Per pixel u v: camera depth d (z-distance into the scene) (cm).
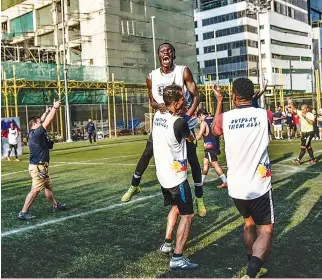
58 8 4947
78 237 543
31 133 657
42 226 604
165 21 5216
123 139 3344
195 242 505
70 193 870
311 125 1206
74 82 3641
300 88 9094
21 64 3662
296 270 402
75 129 4006
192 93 506
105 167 1326
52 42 5038
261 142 367
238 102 382
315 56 10019
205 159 895
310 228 547
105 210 695
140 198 785
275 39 8419
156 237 533
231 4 8106
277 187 851
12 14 5331
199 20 8600
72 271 421
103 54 4566
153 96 512
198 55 8669
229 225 577
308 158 1370
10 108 3553
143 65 4919
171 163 426
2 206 756
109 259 455
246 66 7975
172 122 420
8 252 487
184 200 425
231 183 375
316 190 805
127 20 4778
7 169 1407
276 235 521
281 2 8781
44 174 658
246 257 445
